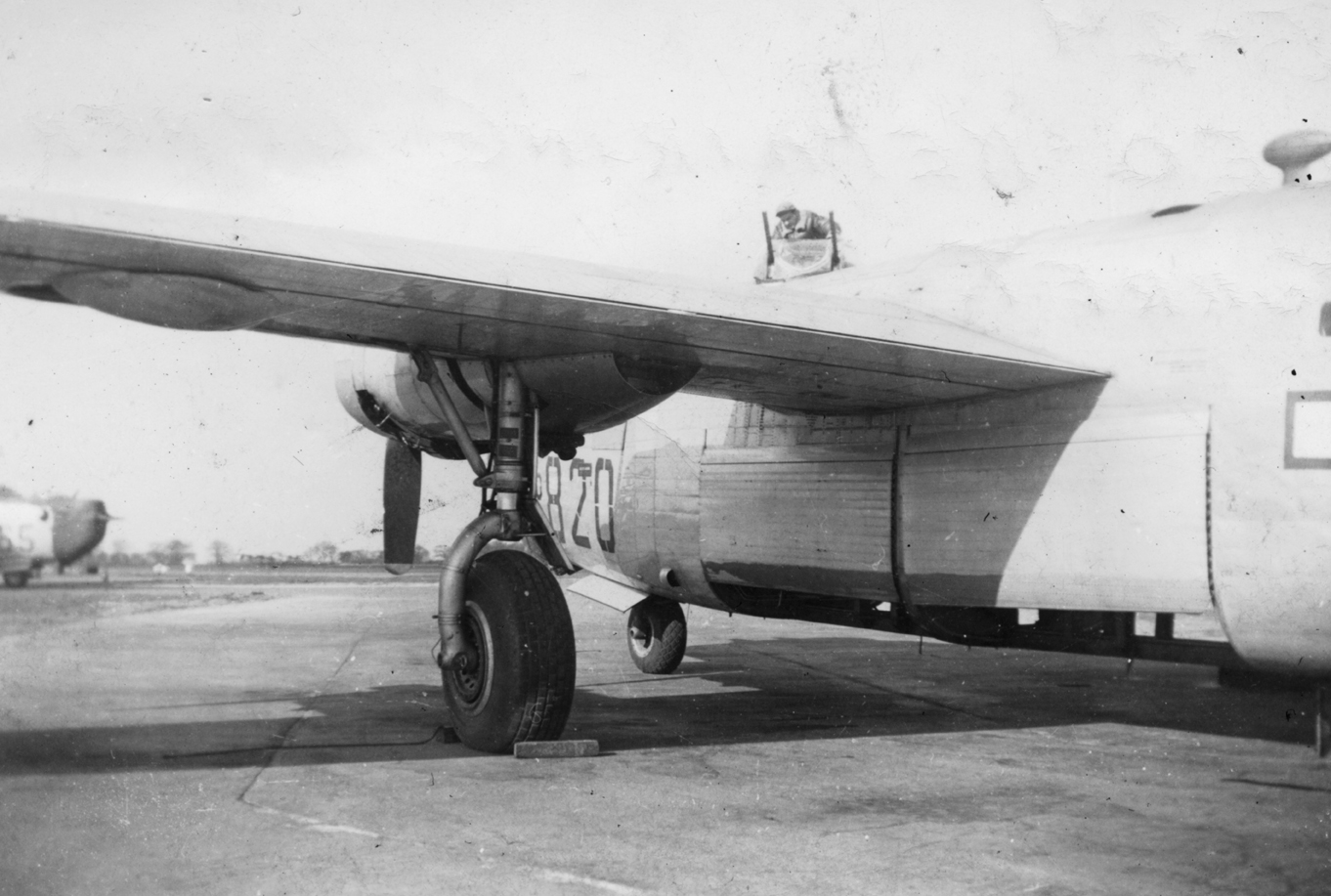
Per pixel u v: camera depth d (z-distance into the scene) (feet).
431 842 10.34
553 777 13.34
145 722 16.70
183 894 8.77
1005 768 14.08
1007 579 16.16
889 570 17.74
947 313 17.30
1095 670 25.52
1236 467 13.89
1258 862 9.84
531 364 15.56
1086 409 15.35
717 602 21.98
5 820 10.84
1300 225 14.08
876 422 18.16
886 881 9.30
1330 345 13.37
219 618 35.70
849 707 19.72
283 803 11.73
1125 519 14.83
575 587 26.53
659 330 13.66
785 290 16.43
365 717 17.39
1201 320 14.42
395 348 15.17
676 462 21.90
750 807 11.87
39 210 10.14
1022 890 9.07
